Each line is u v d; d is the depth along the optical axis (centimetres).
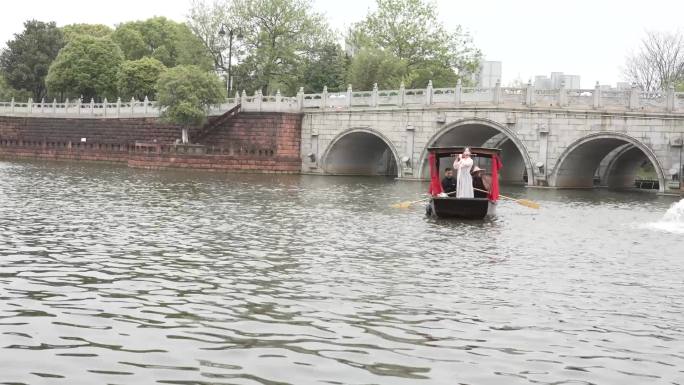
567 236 2330
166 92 5906
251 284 1465
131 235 2067
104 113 6919
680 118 4244
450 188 3016
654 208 3425
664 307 1360
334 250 1906
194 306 1281
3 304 1255
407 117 5388
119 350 1032
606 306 1359
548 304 1364
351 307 1301
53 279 1460
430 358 1034
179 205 2928
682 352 1089
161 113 6106
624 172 5919
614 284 1558
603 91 4519
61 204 2808
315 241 2061
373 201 3403
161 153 5756
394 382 938
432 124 5247
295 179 5109
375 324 1197
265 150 6000
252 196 3491
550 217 2917
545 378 967
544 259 1859
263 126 6041
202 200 3188
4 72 9231
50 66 8325
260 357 1019
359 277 1559
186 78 5912
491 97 4944
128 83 7875
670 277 1644
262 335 1120
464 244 2088
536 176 4778
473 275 1616
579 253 1973
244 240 2041
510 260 1830
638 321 1258
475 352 1066
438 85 7431
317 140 5944
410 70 7338
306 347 1068
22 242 1884
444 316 1257
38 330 1112
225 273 1566
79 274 1515
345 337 1121
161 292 1378
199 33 7462
